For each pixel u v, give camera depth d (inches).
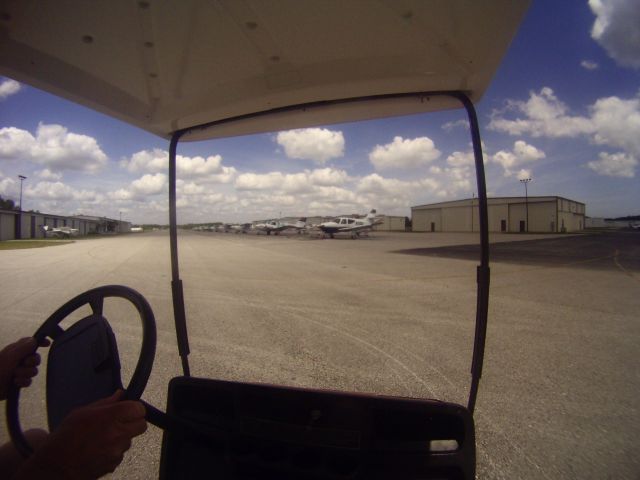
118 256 672.4
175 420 41.2
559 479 76.5
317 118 60.2
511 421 100.2
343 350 158.4
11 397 40.4
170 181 65.6
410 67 47.4
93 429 26.4
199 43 44.8
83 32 42.4
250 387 45.1
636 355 151.2
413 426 42.5
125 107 56.7
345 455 42.3
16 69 45.3
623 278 366.9
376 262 539.5
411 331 187.3
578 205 2600.9
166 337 177.0
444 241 1173.7
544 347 161.6
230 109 57.0
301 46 45.6
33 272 436.1
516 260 553.6
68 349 39.8
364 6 38.8
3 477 38.8
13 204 1988.2
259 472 43.3
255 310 236.2
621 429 95.9
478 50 43.9
